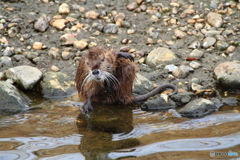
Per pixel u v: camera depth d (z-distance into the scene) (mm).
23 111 15219
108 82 15672
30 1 25516
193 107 14742
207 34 22031
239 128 12883
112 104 16469
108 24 23031
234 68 18031
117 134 12766
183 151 11203
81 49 20781
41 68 19172
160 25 23312
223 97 16547
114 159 10797
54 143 12016
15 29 21828
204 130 12875
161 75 18672
